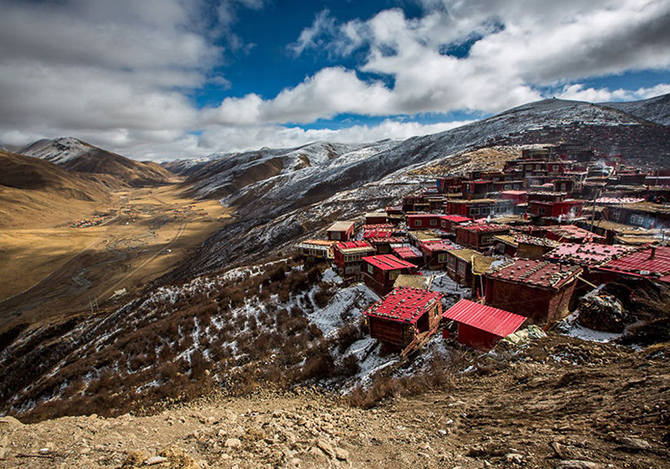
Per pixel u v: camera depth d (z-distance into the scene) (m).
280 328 32.31
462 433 7.78
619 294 15.98
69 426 8.87
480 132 198.00
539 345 13.41
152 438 8.66
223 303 41.28
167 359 32.16
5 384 44.69
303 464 6.40
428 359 17.78
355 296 34.56
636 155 112.62
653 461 4.59
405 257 36.38
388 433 8.68
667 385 6.77
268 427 9.54
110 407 25.28
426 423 9.15
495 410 8.84
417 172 131.00
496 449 6.25
